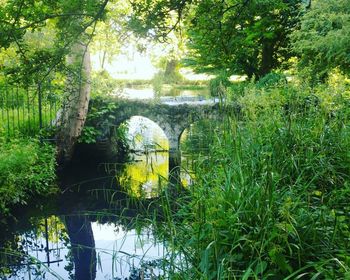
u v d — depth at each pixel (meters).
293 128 5.59
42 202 10.09
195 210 4.42
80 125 12.17
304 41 10.45
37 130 12.22
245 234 3.71
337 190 4.34
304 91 6.78
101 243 7.65
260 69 14.63
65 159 12.37
